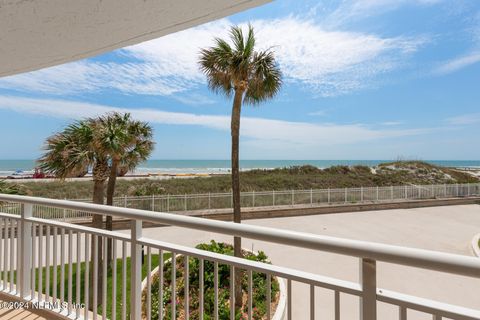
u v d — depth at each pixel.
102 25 1.88
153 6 1.65
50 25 1.84
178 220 1.35
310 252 7.05
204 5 1.66
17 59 2.46
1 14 1.66
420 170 26.27
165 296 3.91
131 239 1.61
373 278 0.91
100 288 4.55
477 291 4.88
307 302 4.35
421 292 4.86
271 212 12.17
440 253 0.79
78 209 1.80
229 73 5.37
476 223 10.77
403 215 12.55
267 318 1.18
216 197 12.31
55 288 2.09
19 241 2.29
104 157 6.12
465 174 26.59
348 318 3.84
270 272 1.16
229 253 5.69
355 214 12.87
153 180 19.80
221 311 3.66
